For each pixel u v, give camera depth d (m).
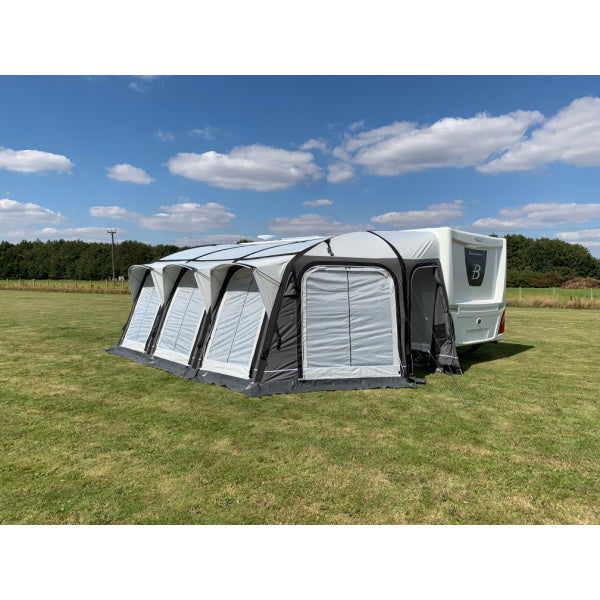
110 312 18.81
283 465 4.04
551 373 7.84
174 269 9.08
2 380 7.12
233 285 7.49
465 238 7.94
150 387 6.73
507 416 5.46
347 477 3.81
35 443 4.54
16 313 18.03
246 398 6.09
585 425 5.18
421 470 3.95
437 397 6.25
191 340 7.82
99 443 4.55
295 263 6.58
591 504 3.42
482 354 9.76
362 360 6.79
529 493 3.57
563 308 22.38
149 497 3.47
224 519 3.19
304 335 6.55
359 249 7.05
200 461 4.11
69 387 6.72
